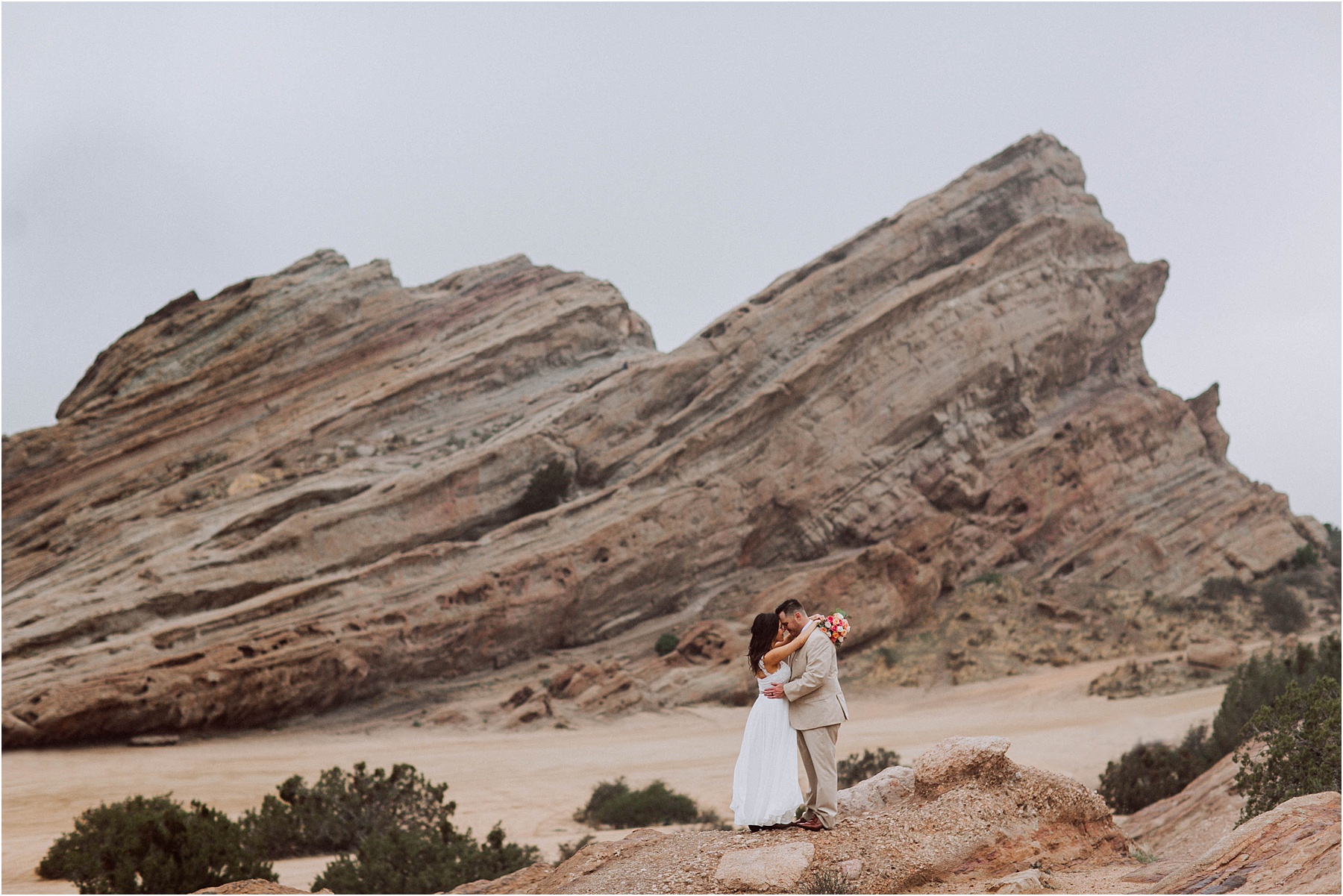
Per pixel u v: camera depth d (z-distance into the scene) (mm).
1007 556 66000
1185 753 22594
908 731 38594
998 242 74688
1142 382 80375
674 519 60781
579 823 25828
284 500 55844
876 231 76562
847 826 7547
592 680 50281
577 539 57219
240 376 68438
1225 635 55094
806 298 72000
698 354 69062
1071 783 7992
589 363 76688
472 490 59281
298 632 46594
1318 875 5598
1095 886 6598
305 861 19156
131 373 69062
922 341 70312
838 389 67875
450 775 33906
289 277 73500
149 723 40781
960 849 7113
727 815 25969
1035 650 52938
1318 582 65750
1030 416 72250
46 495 62125
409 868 16016
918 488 68125
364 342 72125
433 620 50750
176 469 63250
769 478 65000
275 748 40562
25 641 44406
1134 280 81750
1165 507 70812
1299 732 12562
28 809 28469
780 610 8117
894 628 56688
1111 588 64312
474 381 70750
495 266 81875
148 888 14930
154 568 50125
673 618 59562
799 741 7977
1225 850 6527
